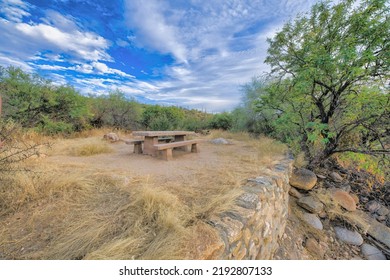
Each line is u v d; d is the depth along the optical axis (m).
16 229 1.20
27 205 1.46
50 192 1.61
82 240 1.09
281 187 2.55
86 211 1.41
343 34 3.09
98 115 7.45
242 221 1.40
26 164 2.24
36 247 1.07
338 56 2.60
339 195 3.25
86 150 3.46
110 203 1.54
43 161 2.59
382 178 3.55
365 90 2.84
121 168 2.58
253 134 7.20
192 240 1.10
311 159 4.03
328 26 3.21
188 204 1.59
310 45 3.18
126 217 1.33
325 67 2.73
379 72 2.76
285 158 3.62
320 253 2.45
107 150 3.80
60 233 1.17
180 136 4.44
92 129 6.71
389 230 2.80
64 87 5.42
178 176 2.35
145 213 1.35
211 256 1.05
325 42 3.26
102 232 1.17
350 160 3.92
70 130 5.72
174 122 9.45
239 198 1.72
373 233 2.77
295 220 2.90
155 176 2.30
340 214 2.95
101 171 2.34
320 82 3.10
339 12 3.00
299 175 3.44
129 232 1.16
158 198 1.49
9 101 4.40
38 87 4.95
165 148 3.16
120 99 8.03
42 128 4.84
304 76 2.86
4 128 1.95
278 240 2.41
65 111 5.60
